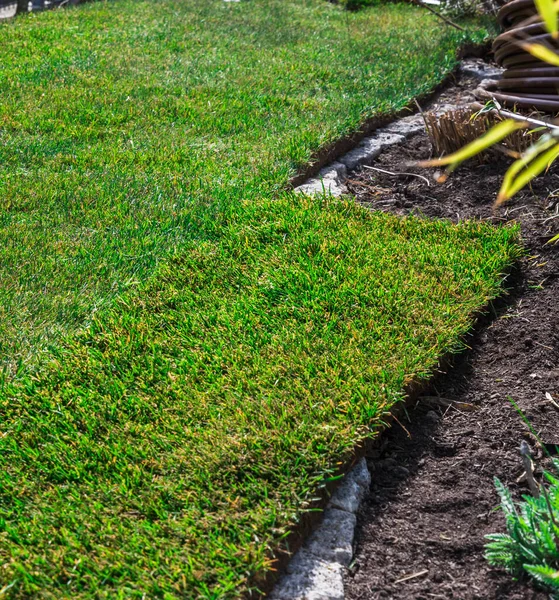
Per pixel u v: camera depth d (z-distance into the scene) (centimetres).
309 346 304
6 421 274
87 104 586
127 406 278
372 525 244
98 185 453
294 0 1050
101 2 967
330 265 366
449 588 219
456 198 452
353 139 536
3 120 546
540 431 278
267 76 668
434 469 265
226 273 364
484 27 850
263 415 267
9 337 314
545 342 325
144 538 220
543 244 392
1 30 802
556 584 202
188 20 869
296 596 214
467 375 312
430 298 340
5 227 400
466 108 546
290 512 229
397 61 726
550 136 157
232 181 459
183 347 312
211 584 207
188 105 589
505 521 240
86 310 336
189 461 248
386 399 277
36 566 213
